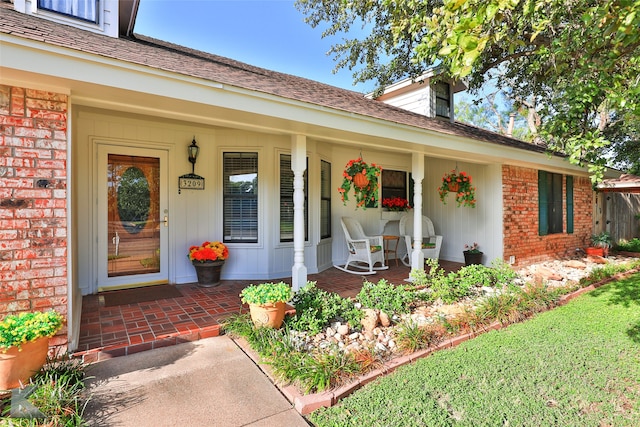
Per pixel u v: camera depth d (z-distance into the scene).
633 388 2.64
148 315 3.97
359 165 5.32
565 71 4.65
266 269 5.95
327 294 4.36
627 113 3.57
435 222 8.77
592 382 2.72
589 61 3.72
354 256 6.66
